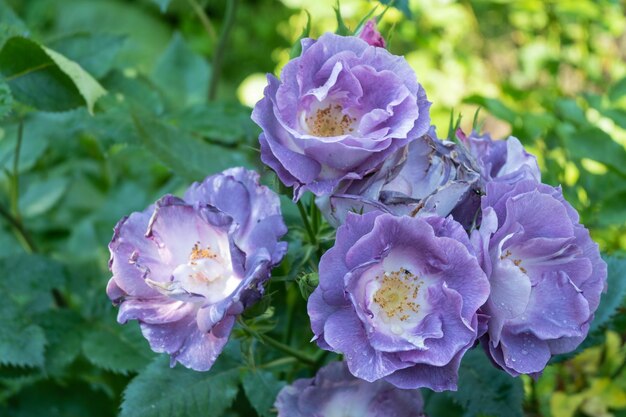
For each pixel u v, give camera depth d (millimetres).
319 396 609
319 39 571
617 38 1191
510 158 601
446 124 1018
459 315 536
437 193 553
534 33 1104
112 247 574
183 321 571
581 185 791
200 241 581
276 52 1796
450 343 538
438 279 552
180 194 837
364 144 553
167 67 909
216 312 548
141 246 577
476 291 537
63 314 748
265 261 557
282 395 614
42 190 936
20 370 723
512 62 1316
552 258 565
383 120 562
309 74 571
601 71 1110
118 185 893
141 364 714
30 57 704
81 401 794
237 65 1811
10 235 920
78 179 1009
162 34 1764
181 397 625
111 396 798
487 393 646
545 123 831
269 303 584
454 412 720
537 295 567
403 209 557
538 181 594
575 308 560
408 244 548
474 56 1282
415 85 571
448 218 545
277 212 583
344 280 533
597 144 772
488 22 1274
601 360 754
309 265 623
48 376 740
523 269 569
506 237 542
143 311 570
